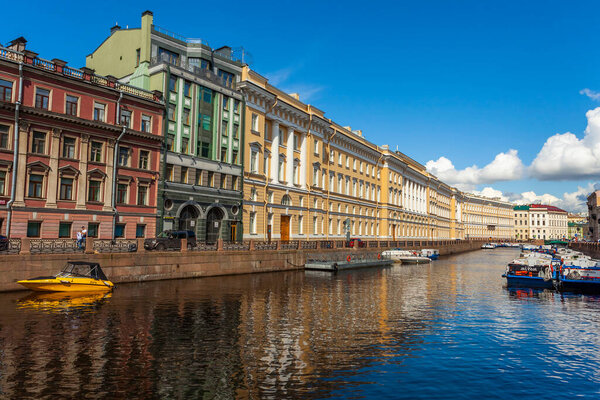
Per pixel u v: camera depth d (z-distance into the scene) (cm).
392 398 1017
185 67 3788
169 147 3488
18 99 2598
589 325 1867
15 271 2072
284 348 1369
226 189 3947
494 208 16400
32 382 1020
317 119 5244
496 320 1934
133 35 3684
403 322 1822
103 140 3020
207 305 1986
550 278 3088
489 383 1134
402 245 6588
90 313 1716
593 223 11769
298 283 2983
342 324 1739
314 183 5369
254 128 4328
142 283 2528
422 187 9569
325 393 1028
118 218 3077
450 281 3519
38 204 2675
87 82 2923
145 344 1348
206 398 970
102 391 984
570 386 1127
